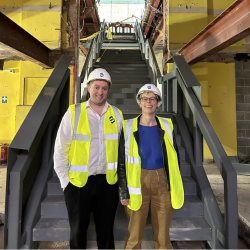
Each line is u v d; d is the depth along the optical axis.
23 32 3.88
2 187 3.37
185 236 2.00
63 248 2.07
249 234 2.19
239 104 5.32
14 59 5.84
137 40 10.55
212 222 2.00
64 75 2.85
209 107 5.29
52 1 5.75
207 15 5.74
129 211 1.72
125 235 2.02
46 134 2.55
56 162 1.64
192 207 2.23
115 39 11.18
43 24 5.74
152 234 2.02
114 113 1.81
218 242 1.97
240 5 2.95
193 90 2.83
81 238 1.64
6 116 5.96
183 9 5.65
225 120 5.32
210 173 4.17
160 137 1.73
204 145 5.13
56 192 2.39
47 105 2.26
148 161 1.71
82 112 1.71
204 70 5.35
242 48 5.32
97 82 1.66
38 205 2.11
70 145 1.68
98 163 1.68
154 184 1.69
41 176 2.39
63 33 5.77
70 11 5.80
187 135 2.97
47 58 5.27
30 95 5.67
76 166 1.63
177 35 5.65
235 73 5.34
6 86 5.93
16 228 1.76
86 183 1.65
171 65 5.74
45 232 1.95
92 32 11.76
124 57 7.94
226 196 1.83
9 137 5.99
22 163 1.85
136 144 1.70
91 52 6.66
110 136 1.71
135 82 5.95
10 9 5.89
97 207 1.70
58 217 2.17
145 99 1.72
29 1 5.76
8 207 1.79
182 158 2.86
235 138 5.30
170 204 1.73
